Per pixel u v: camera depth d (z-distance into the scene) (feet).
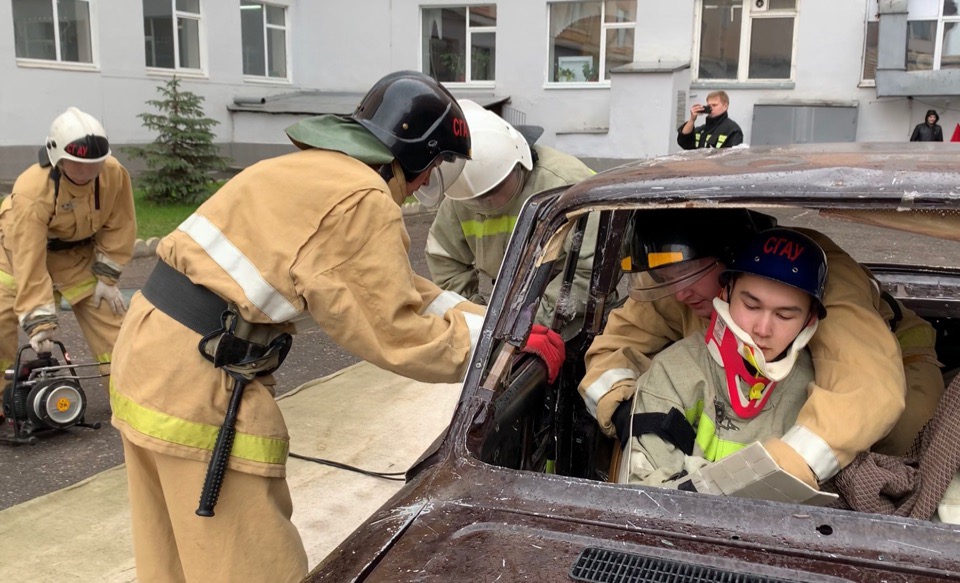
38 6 41.83
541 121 51.06
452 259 10.27
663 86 45.21
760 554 3.76
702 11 46.39
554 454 7.05
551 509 4.18
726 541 3.85
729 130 32.35
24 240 12.43
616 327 7.19
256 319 5.90
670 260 5.84
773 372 5.40
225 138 52.65
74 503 10.77
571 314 7.89
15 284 13.12
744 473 4.94
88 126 12.28
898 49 41.47
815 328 5.47
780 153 5.41
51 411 12.84
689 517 4.01
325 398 14.53
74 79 43.50
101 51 44.65
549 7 49.78
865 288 5.85
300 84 56.54
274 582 6.27
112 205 13.41
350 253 5.75
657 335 7.08
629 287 6.38
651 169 5.05
